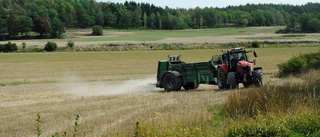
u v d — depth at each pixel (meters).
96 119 13.64
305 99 11.22
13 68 51.72
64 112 16.00
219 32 174.38
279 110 10.07
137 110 15.06
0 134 12.49
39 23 134.00
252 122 8.80
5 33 135.12
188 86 24.70
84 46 90.81
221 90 21.44
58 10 199.50
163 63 25.02
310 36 124.75
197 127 8.98
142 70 46.38
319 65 29.75
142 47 91.19
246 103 11.62
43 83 34.22
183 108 14.28
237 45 93.19
